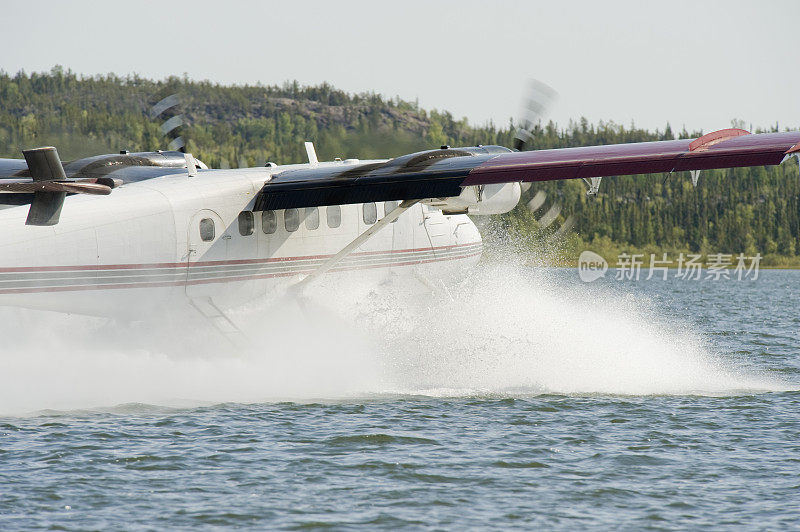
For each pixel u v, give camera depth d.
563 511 36.66
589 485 39.66
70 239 53.78
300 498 37.62
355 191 58.94
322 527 34.81
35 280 52.84
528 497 38.19
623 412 53.56
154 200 57.16
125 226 55.72
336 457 42.97
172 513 35.75
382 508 36.75
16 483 38.41
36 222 50.59
